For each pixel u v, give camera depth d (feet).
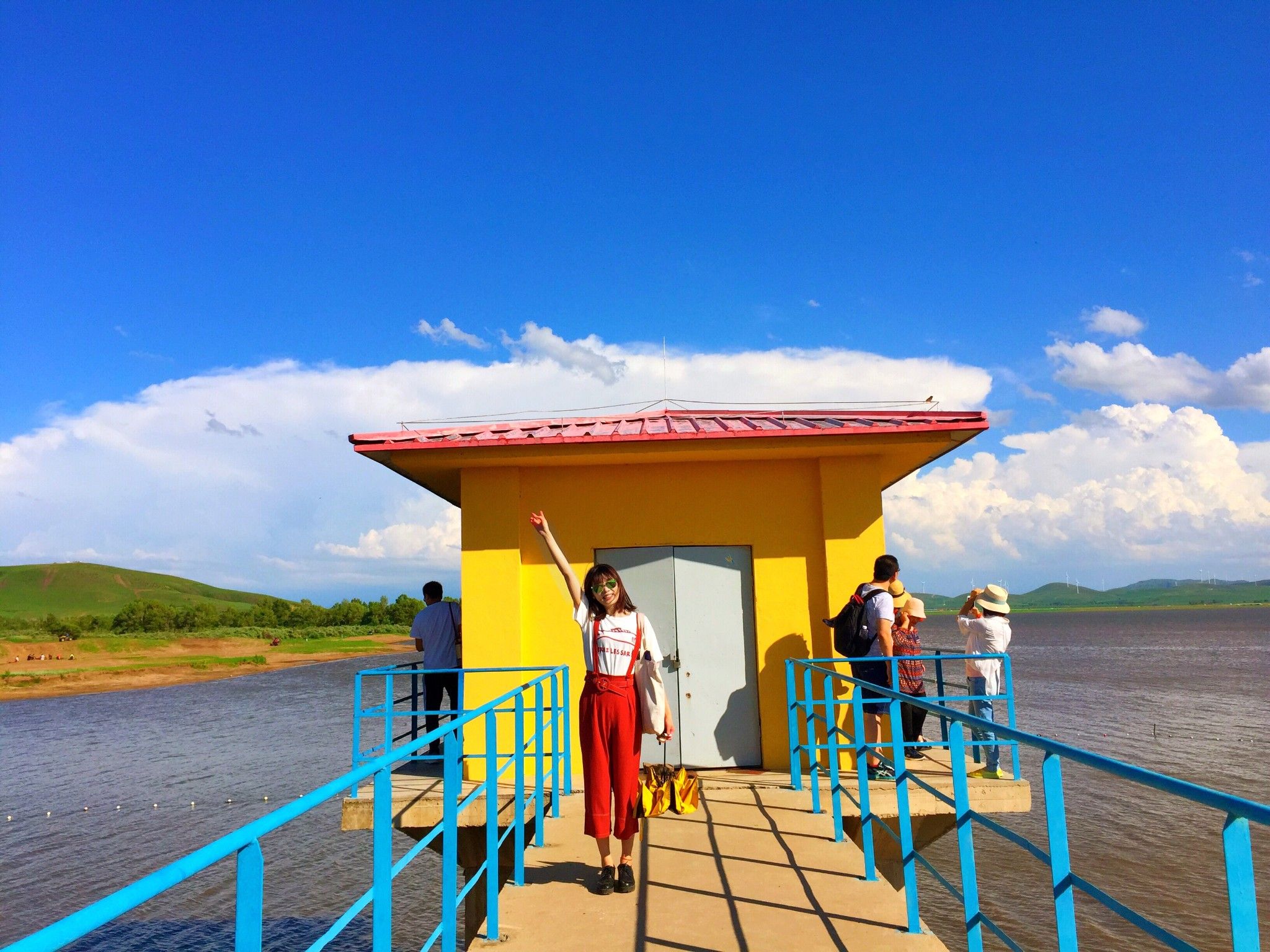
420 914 58.18
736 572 29.50
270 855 70.95
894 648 26.53
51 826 75.56
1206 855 68.18
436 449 27.27
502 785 26.63
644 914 16.03
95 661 239.50
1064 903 9.80
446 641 31.45
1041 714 133.39
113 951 51.62
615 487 29.91
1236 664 233.55
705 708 28.73
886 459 30.09
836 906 16.30
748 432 26.73
